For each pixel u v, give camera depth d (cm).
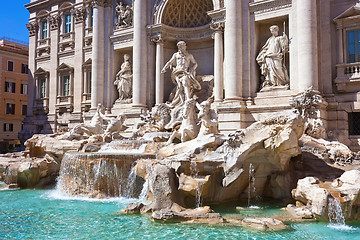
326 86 2255
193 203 1538
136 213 1448
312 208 1343
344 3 2231
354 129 2205
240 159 1546
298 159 1755
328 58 2253
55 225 1284
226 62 2473
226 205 1589
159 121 2744
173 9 3045
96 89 3316
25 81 6019
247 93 2450
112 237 1137
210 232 1174
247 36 2467
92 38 3506
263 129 1591
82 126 2658
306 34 2195
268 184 1709
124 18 3272
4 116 5672
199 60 3081
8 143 5709
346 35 2222
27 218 1390
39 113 4016
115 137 2512
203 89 2836
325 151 1809
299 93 2191
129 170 1831
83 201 1736
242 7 2497
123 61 3394
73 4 3738
